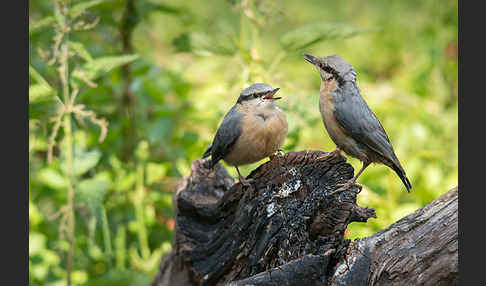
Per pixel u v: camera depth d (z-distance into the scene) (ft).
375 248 23.52
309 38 31.86
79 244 35.60
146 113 38.73
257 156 28.22
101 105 38.55
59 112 28.50
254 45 34.47
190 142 37.93
